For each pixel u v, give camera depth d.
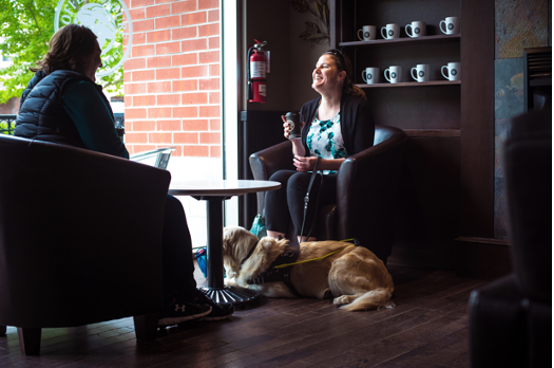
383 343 1.90
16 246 1.66
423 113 3.47
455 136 3.13
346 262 2.41
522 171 0.64
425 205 3.28
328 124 2.97
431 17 3.37
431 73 3.41
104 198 1.71
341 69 2.96
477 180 2.98
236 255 2.49
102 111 1.84
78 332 2.03
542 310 0.65
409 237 3.35
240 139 3.67
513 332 0.68
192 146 3.87
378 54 3.58
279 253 2.48
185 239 2.04
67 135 1.82
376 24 3.56
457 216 3.17
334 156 2.96
